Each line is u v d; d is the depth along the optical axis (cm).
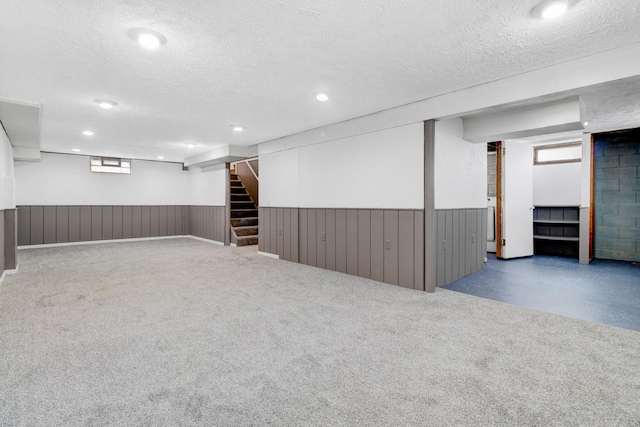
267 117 447
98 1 182
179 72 287
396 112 404
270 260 597
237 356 227
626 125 484
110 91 334
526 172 624
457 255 447
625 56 243
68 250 712
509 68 283
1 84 310
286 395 182
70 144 649
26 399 177
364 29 217
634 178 562
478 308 326
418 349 237
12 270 483
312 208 539
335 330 271
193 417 163
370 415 165
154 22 206
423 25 212
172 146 681
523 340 251
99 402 175
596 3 186
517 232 615
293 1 185
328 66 276
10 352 231
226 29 215
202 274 478
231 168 1061
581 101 344
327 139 498
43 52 245
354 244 470
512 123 397
